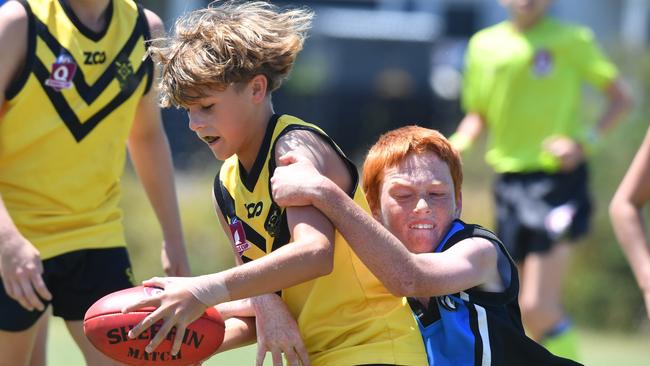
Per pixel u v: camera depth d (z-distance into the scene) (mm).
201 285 11875
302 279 11992
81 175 15914
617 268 43719
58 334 31844
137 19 16234
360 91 70562
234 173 13398
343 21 71312
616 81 28578
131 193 43031
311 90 70000
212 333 12617
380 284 13078
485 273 13086
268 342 12914
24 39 15055
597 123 28875
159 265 41750
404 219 13422
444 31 75500
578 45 28094
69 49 15391
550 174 27000
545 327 25828
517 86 27844
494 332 13055
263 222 12883
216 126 12766
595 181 43938
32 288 14508
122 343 12242
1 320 15461
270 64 12867
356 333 12859
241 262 13391
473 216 44750
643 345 38875
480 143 51969
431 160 13516
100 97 15750
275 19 13117
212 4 14359
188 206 44094
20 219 15625
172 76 12805
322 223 12172
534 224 26578
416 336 13062
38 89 15266
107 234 16375
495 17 75625
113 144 16125
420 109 70312
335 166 12836
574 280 44000
